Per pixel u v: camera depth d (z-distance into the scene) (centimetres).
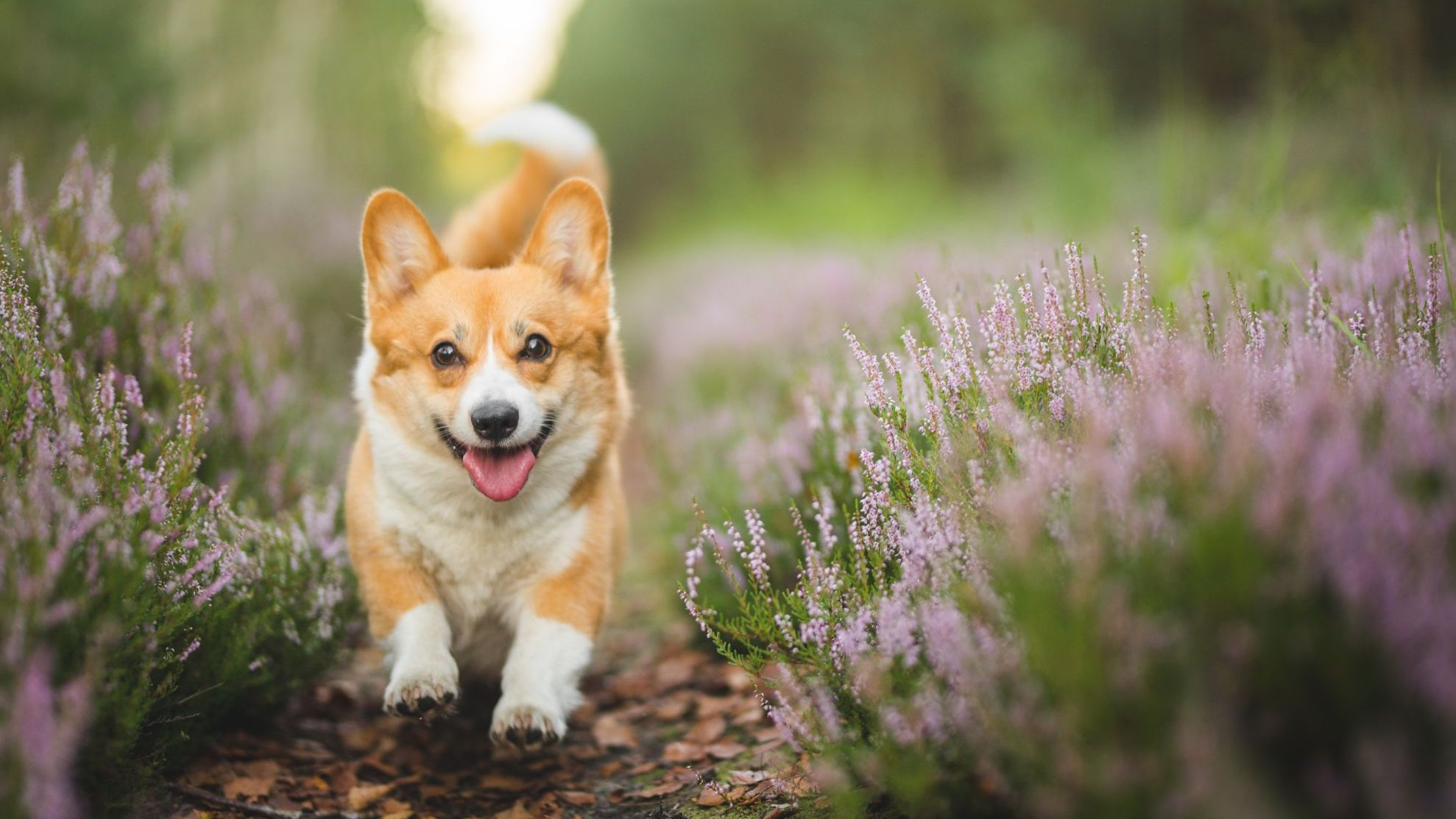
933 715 180
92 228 331
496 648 326
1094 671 146
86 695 174
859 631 207
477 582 310
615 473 371
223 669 252
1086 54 1414
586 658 304
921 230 917
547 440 306
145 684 214
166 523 240
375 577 308
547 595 310
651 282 1395
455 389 299
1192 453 158
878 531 230
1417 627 134
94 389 268
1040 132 1150
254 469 356
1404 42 702
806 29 2112
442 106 2189
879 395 245
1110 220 720
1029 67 1273
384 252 320
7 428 238
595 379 325
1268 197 496
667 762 288
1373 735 136
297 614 294
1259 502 146
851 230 1199
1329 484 143
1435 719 134
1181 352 204
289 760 279
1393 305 268
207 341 358
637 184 3111
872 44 1864
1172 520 162
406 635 289
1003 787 171
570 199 331
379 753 295
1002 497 182
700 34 2527
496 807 266
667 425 624
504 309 308
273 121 1264
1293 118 683
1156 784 140
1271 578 144
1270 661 140
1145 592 155
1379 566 139
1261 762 143
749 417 466
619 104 2977
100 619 202
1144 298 251
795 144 2297
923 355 249
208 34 1045
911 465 232
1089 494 164
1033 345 236
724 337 732
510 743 272
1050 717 157
